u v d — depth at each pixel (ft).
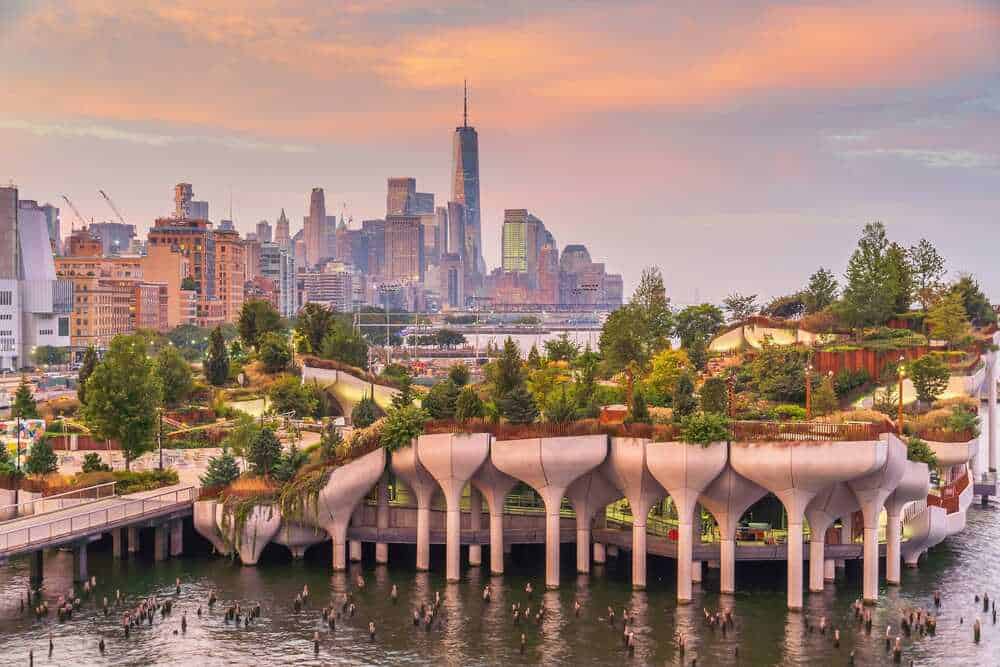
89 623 319.68
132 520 365.40
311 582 360.28
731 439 330.75
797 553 329.11
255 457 402.11
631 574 367.86
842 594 346.95
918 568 380.58
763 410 414.62
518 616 322.14
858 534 368.48
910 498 354.74
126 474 422.00
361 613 328.70
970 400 478.18
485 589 343.46
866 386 515.91
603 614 327.47
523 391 370.94
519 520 381.19
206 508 383.86
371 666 288.51
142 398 433.89
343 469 370.73
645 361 572.92
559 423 353.92
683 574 335.06
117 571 372.99
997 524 454.40
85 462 439.63
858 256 604.49
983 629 316.40
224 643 304.30
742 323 634.84
